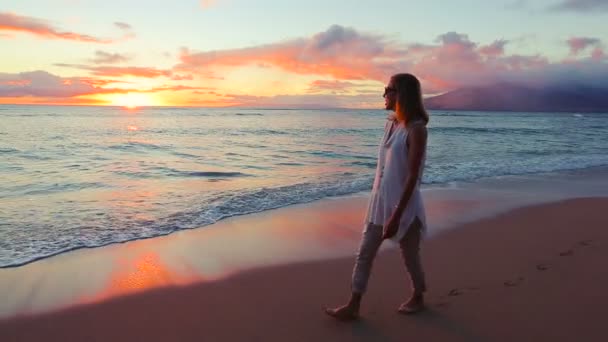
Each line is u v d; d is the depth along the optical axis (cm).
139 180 1061
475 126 4831
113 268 454
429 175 1163
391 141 299
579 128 4591
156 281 417
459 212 708
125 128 3691
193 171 1218
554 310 332
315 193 881
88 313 347
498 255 480
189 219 668
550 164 1438
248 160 1518
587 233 573
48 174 1148
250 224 640
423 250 501
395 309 344
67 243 543
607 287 375
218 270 447
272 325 322
